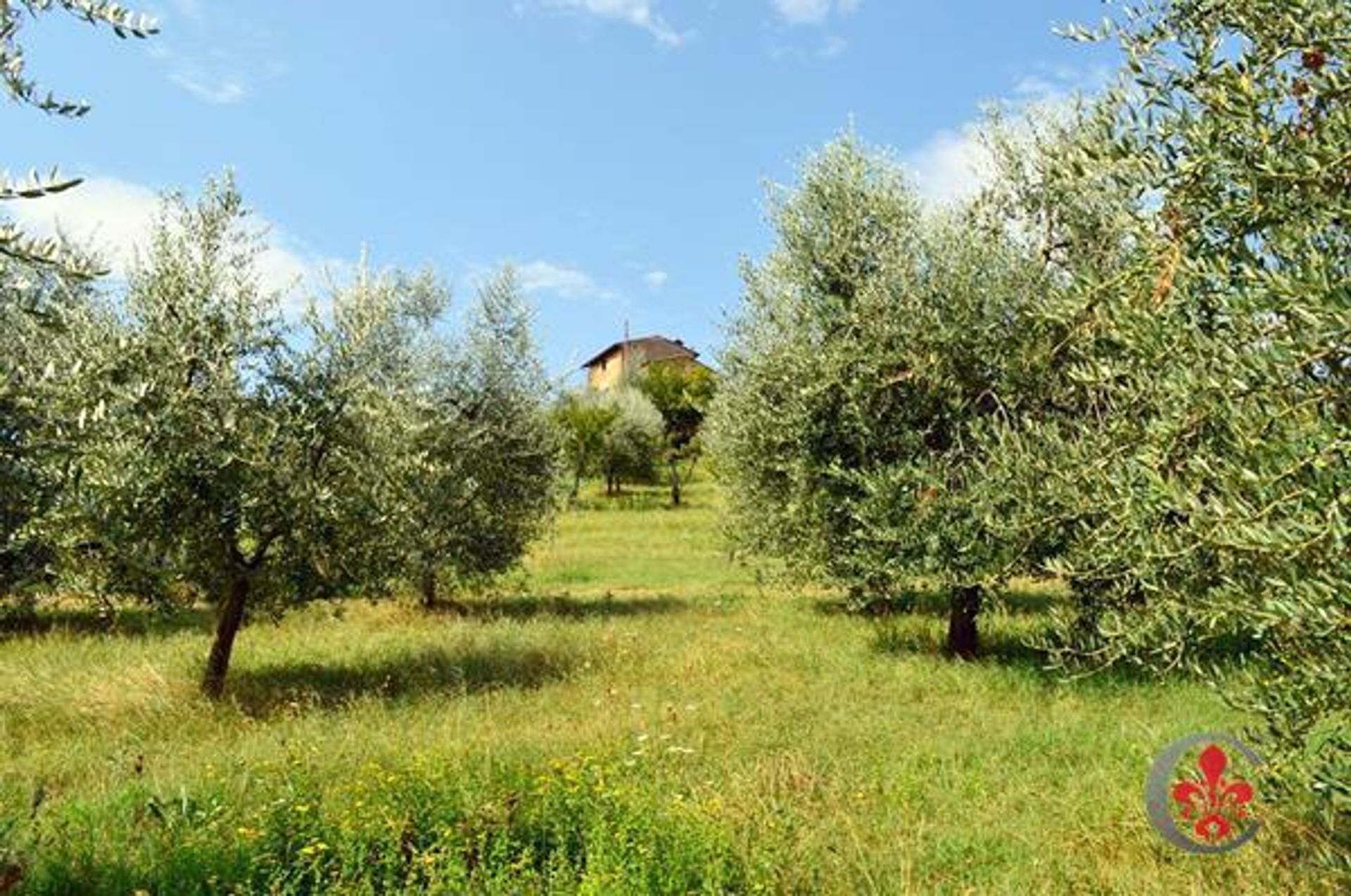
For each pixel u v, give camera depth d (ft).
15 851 17.72
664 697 33.53
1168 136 13.32
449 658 40.24
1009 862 19.10
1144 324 13.48
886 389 41.37
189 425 33.01
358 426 37.35
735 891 17.90
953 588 39.78
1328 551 11.16
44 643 44.88
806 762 25.02
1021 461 28.96
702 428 62.23
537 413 63.57
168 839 18.92
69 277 12.60
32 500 17.19
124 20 11.84
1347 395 11.49
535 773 23.07
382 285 39.24
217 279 34.71
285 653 42.93
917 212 44.96
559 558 91.45
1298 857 18.03
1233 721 27.55
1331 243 12.38
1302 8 12.25
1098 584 22.98
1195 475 12.53
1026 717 30.04
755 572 57.72
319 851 18.02
